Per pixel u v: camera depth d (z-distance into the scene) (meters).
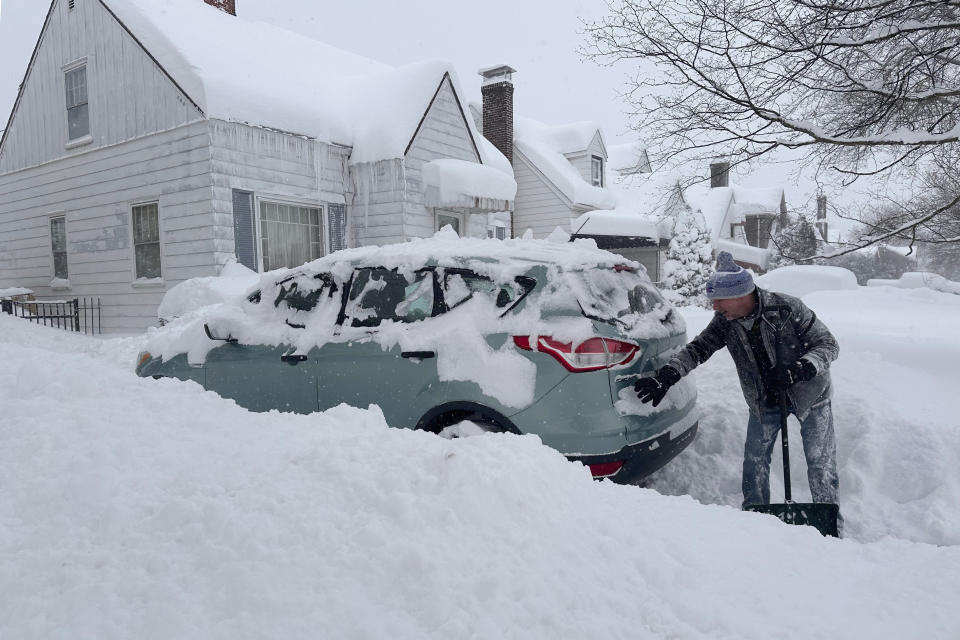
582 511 2.13
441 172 13.41
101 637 1.48
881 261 33.94
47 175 13.56
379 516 1.92
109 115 12.16
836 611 1.77
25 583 1.68
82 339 11.24
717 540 2.13
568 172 22.17
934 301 15.76
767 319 3.36
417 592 1.63
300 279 4.48
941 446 4.17
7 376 3.11
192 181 10.96
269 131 11.58
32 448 2.37
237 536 1.80
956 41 6.44
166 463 2.34
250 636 1.48
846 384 5.37
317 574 1.68
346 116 13.56
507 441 2.46
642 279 4.09
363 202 13.33
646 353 3.57
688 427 3.94
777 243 7.76
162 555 1.76
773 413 3.51
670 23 6.42
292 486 2.07
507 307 3.61
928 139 6.04
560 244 4.11
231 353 4.51
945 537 3.44
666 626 1.62
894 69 6.71
